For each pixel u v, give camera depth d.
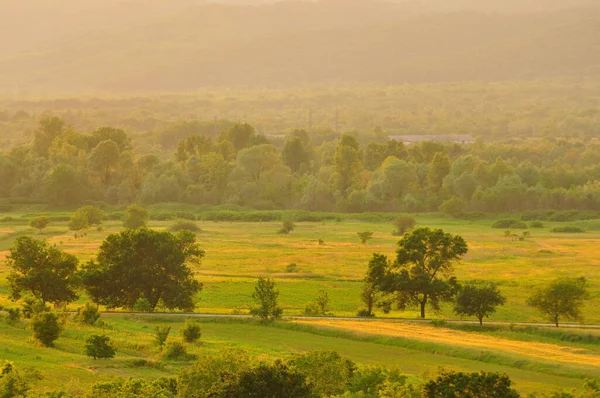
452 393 108.38
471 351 185.88
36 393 122.50
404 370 167.88
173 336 197.38
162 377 131.62
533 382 160.75
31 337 173.88
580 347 195.50
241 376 115.94
